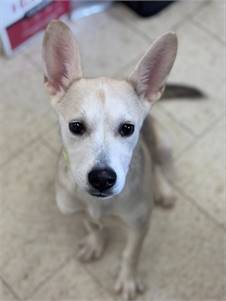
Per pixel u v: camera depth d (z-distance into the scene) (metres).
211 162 2.31
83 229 2.16
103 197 1.44
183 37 2.69
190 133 2.39
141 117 1.49
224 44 2.67
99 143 1.36
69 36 1.42
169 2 2.78
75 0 2.67
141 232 1.79
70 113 1.40
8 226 2.15
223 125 2.41
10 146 2.35
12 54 2.60
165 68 1.47
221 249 2.10
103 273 2.05
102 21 2.74
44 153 2.33
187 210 2.19
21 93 2.50
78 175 1.41
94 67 2.59
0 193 2.23
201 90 2.50
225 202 2.21
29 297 1.99
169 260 2.09
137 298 2.00
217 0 2.79
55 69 1.48
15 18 2.41
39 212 2.19
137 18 2.76
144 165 1.68
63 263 2.07
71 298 2.00
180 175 2.28
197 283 2.03
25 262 2.07
